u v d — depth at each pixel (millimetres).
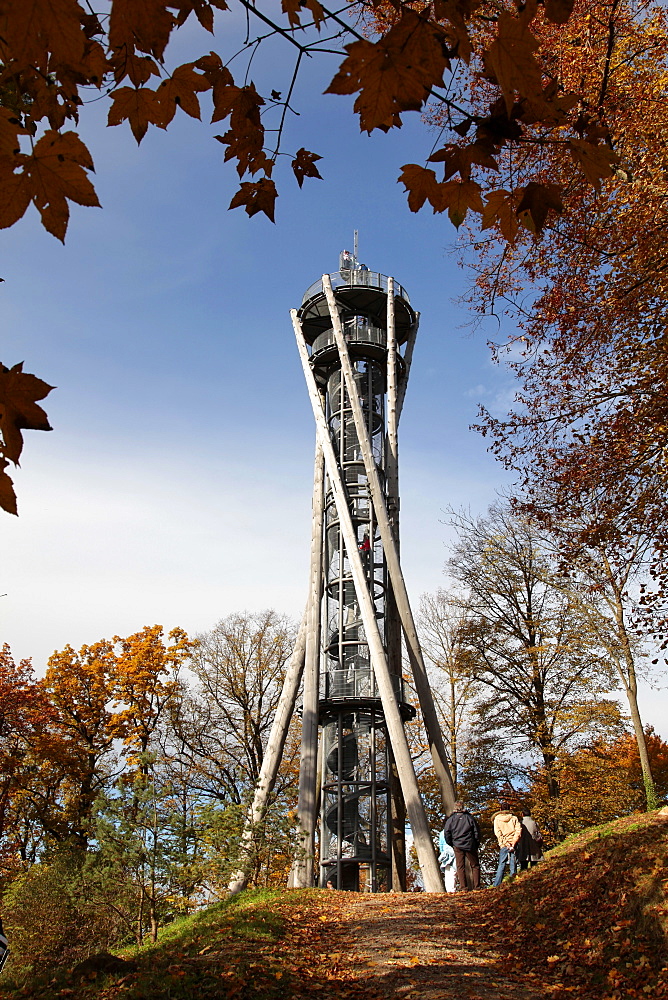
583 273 10844
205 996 7109
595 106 8523
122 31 2457
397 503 23984
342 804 20406
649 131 9500
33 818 25250
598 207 10008
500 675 26422
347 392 24859
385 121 2818
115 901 13328
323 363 26359
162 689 29141
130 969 8789
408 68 2639
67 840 14656
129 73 2814
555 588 24688
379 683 20234
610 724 24391
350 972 8352
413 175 2969
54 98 2998
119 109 2918
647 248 9797
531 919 9875
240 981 7418
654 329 10711
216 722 30531
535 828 13414
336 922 11094
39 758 26969
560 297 11070
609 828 12258
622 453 11234
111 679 29969
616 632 22375
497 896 11828
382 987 7801
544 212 2980
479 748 26344
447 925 10664
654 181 9477
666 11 9406
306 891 14289
